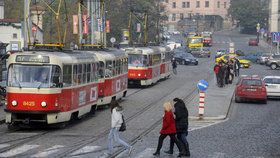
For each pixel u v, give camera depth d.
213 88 77.12
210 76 106.38
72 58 42.91
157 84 88.19
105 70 55.31
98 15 94.81
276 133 39.78
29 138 36.09
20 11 127.44
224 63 82.19
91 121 45.84
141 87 82.06
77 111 44.19
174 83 90.19
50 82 39.28
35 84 39.12
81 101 45.12
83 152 30.70
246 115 51.34
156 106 57.50
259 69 131.25
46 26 115.75
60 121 40.38
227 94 69.44
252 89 61.59
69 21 115.94
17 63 39.59
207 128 42.34
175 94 70.81
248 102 63.66
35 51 40.59
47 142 34.34
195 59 145.62
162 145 33.38
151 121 45.81
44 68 39.53
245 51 199.62
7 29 100.94
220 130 41.19
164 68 96.19
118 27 150.38
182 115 30.22
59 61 40.06
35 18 106.00
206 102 59.91
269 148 33.16
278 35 159.12
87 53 48.62
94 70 49.50
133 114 50.62
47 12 113.19
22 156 29.19
